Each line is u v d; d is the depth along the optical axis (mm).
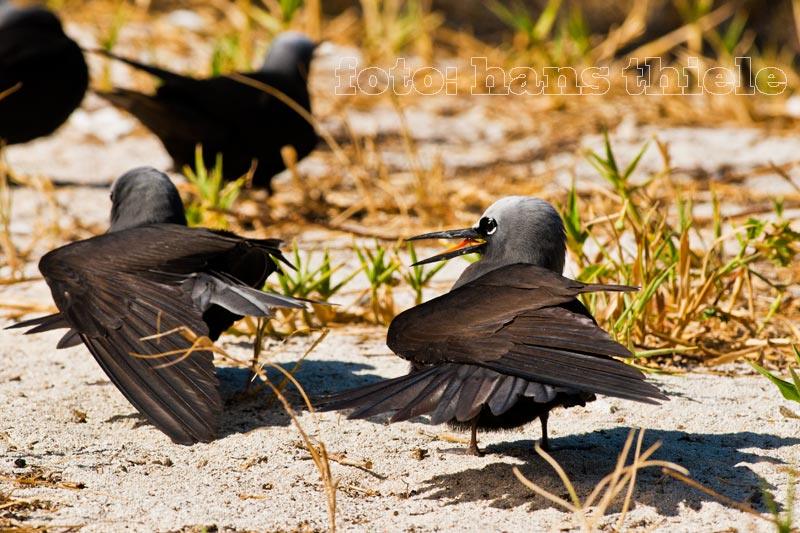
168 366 7750
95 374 10016
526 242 8273
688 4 29375
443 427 8898
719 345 10914
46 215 15797
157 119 16016
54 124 17703
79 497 7336
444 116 22188
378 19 26328
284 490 7582
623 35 25609
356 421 8938
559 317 7211
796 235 10906
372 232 15094
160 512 7129
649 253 11438
